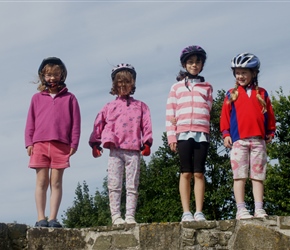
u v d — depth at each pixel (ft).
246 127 23.73
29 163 24.48
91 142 25.80
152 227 21.98
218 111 92.99
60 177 24.31
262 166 23.59
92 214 148.15
